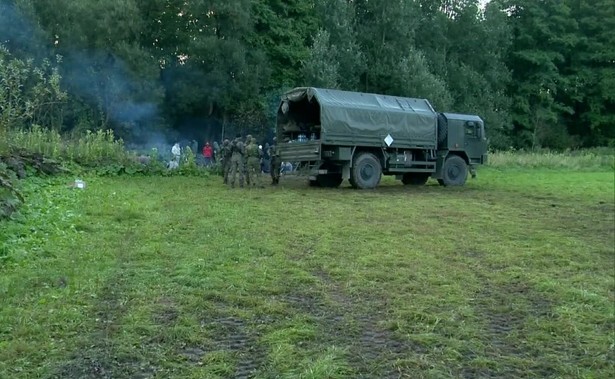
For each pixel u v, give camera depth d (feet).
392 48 138.00
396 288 25.91
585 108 194.18
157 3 120.47
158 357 17.35
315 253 31.71
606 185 87.71
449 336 20.36
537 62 179.93
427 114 73.97
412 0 142.92
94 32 111.75
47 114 107.34
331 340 19.52
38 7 113.19
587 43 188.96
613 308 24.38
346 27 132.98
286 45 137.18
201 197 52.54
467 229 41.75
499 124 159.02
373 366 17.46
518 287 27.30
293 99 68.95
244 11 124.36
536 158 136.26
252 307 22.44
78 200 44.50
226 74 123.13
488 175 106.22
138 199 48.65
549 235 40.52
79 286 23.15
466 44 166.30
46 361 16.70
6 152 54.44
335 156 67.00
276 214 44.50
